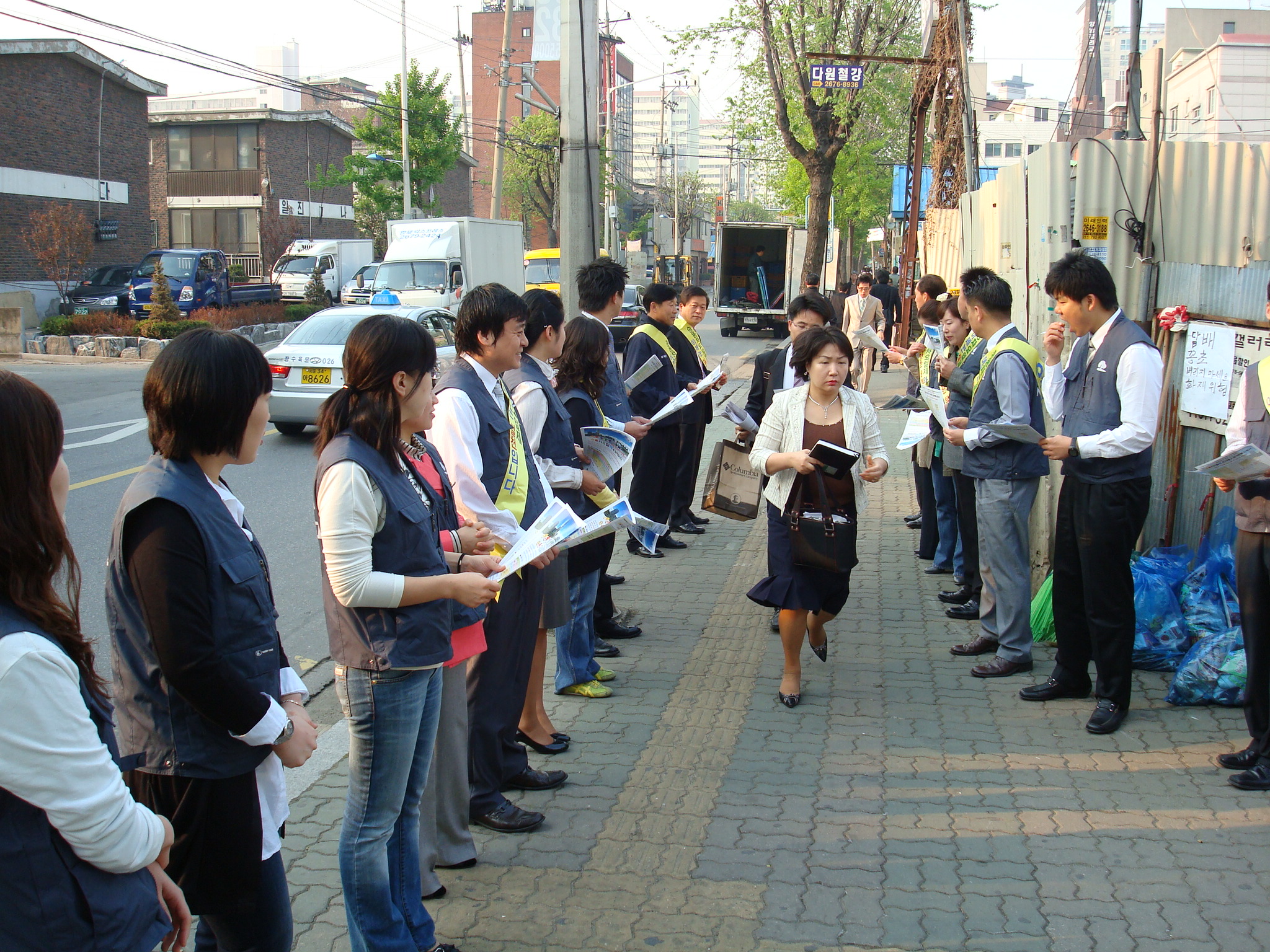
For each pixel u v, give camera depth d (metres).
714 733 4.62
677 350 8.12
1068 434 4.66
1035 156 6.61
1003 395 5.02
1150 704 4.85
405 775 2.74
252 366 2.18
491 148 72.19
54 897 1.65
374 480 2.57
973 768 4.23
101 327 21.52
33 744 1.58
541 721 4.39
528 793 4.04
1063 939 3.06
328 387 11.88
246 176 37.00
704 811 3.89
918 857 3.54
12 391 1.65
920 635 5.99
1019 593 5.24
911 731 4.63
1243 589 3.99
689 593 6.84
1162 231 6.03
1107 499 4.43
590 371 5.02
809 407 4.94
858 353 14.02
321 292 30.39
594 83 7.83
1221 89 33.34
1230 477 3.85
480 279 24.02
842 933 3.12
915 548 8.03
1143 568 5.45
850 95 20.67
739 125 25.56
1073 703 4.91
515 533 3.44
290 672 2.45
